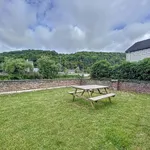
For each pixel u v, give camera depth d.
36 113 3.77
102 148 2.18
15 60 15.71
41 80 8.44
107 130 2.78
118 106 4.61
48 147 2.19
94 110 4.13
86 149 2.15
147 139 2.47
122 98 5.93
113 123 3.16
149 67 7.34
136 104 4.90
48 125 2.99
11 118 3.36
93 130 2.79
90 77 11.35
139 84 7.52
